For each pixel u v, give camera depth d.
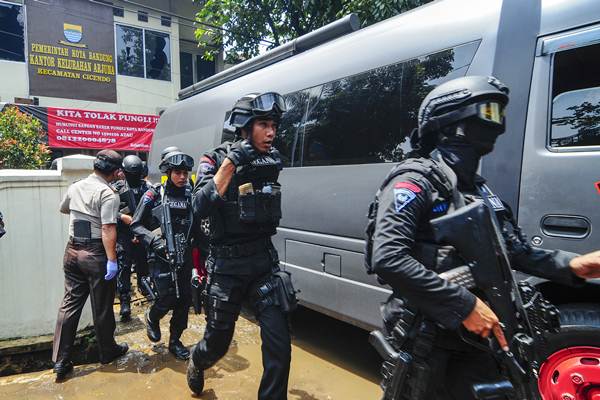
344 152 3.25
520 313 1.41
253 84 4.56
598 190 1.95
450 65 2.59
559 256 1.64
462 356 1.54
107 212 3.12
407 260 1.34
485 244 1.36
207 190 2.17
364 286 2.97
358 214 3.04
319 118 3.52
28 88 12.50
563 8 2.17
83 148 12.02
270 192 2.34
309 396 2.91
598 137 2.01
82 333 3.44
